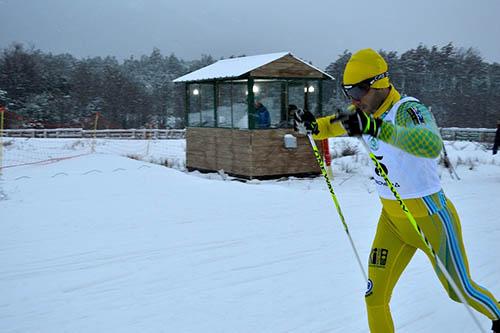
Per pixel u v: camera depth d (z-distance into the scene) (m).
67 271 5.14
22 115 44.16
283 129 12.91
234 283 4.86
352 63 3.05
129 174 10.69
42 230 6.59
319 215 7.59
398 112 2.97
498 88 56.09
